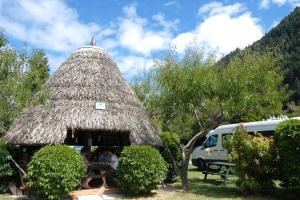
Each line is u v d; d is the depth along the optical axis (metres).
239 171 12.84
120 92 15.13
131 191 12.80
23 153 13.91
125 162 12.59
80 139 17.56
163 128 16.62
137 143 13.78
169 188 14.71
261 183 12.73
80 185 13.34
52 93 14.13
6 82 11.34
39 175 11.19
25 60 11.66
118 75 16.00
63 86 14.41
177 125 19.59
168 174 16.16
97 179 15.70
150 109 15.49
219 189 14.41
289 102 40.28
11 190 13.01
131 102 15.27
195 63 13.35
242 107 12.98
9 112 12.24
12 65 11.06
